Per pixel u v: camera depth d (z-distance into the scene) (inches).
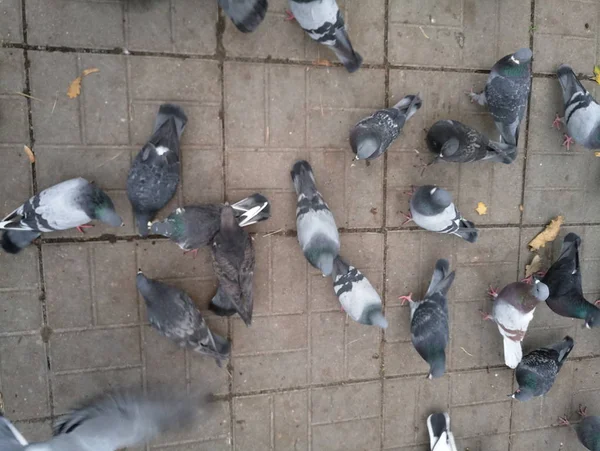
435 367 50.6
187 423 48.4
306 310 53.8
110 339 50.3
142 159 44.7
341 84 51.9
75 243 48.8
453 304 56.8
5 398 48.9
